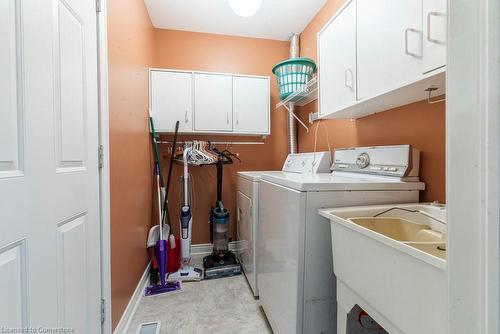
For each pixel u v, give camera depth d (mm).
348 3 1330
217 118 2486
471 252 383
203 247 2754
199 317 1648
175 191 2691
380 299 739
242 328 1540
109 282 1281
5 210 621
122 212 1523
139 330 1522
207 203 2768
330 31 1527
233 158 2801
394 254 677
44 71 778
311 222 1107
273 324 1415
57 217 845
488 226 358
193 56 2717
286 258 1216
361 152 1562
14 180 649
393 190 1209
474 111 376
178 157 2535
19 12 674
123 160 1556
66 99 912
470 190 384
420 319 600
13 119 656
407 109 1354
